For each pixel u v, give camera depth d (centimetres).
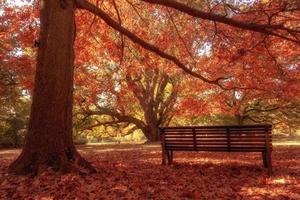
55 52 759
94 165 877
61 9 783
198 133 904
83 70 1964
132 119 2980
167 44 1512
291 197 575
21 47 1864
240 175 784
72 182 635
